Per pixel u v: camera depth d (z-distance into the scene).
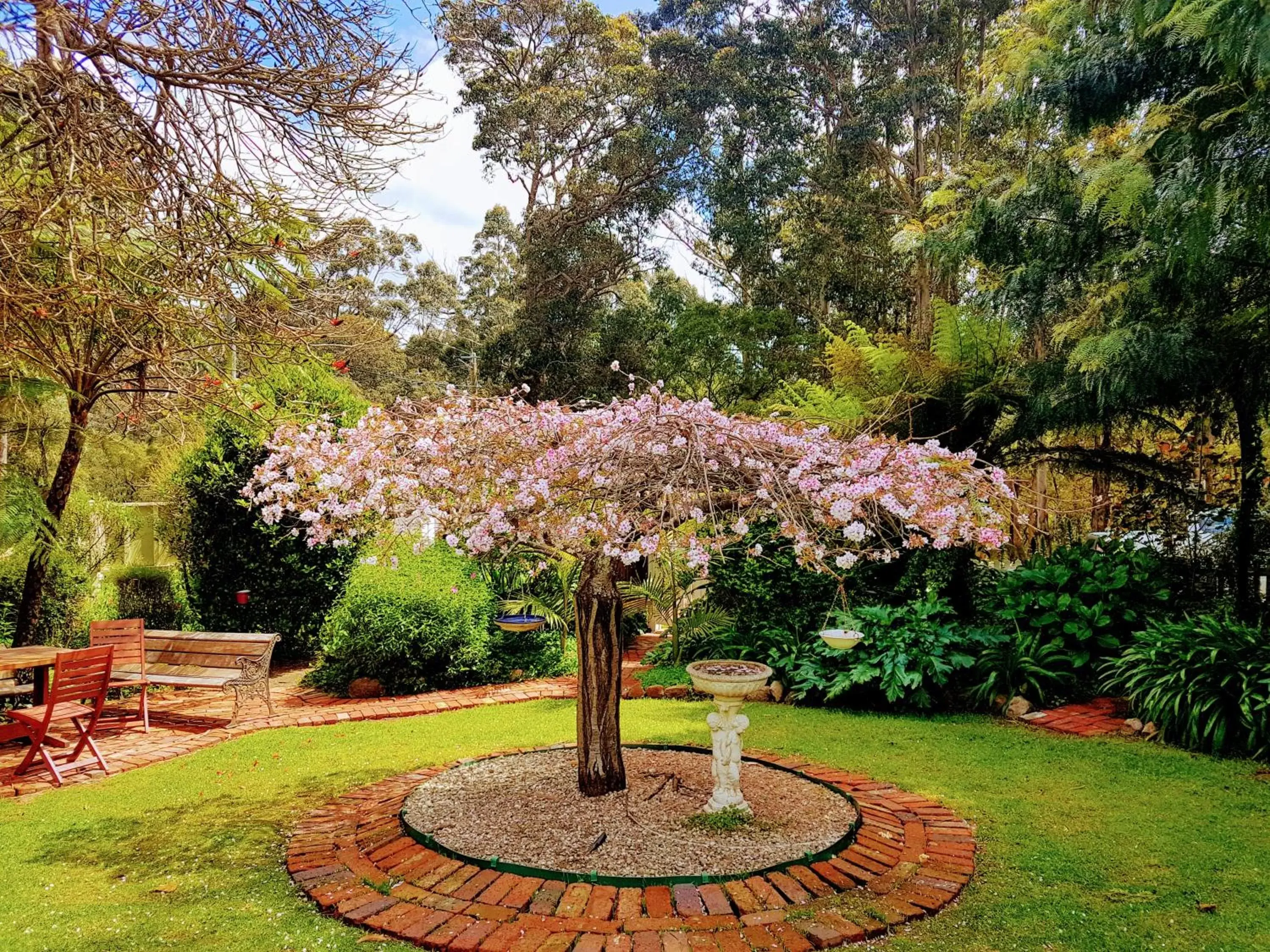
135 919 2.82
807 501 3.04
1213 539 7.36
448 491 3.37
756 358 15.46
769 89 18.78
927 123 18.23
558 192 21.73
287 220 4.72
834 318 18.23
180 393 4.84
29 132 4.37
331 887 3.01
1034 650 5.80
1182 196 5.18
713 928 2.63
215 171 4.17
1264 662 4.59
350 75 4.10
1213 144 5.11
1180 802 3.84
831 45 19.11
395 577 7.25
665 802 3.69
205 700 7.08
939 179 15.70
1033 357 8.71
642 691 6.49
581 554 3.43
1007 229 6.91
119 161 3.76
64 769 4.86
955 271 8.06
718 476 3.19
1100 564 6.32
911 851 3.24
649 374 18.67
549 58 21.08
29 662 4.97
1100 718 5.32
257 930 2.72
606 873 2.97
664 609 7.29
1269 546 6.93
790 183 18.42
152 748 5.34
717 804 3.54
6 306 3.97
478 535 3.13
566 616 7.71
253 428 5.80
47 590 6.71
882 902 2.82
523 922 2.69
